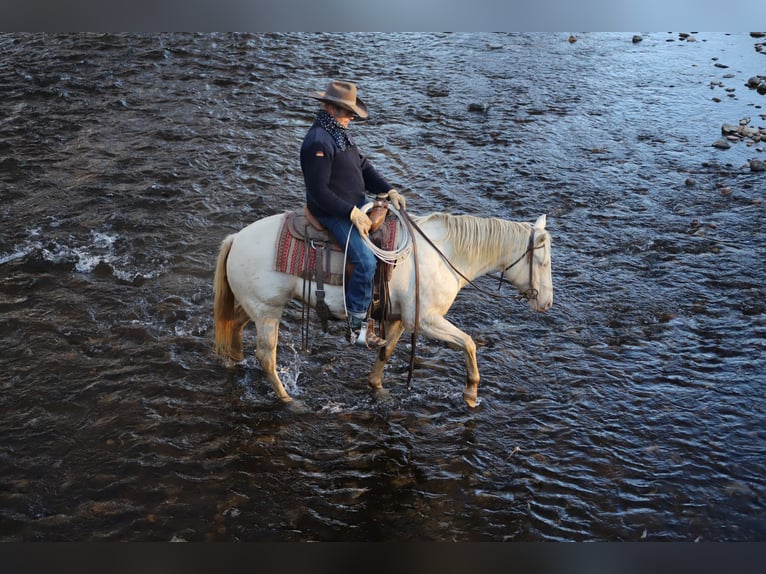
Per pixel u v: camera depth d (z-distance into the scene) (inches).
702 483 186.1
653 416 208.8
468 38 550.9
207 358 225.8
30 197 306.8
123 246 277.7
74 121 375.9
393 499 179.6
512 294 269.0
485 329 248.4
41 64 440.1
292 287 191.0
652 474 188.7
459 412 209.6
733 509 178.9
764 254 291.7
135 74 439.2
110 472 182.2
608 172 359.3
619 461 192.7
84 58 455.2
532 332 246.8
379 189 194.5
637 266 283.9
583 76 483.5
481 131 400.2
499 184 344.5
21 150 343.6
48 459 184.9
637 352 236.5
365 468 188.5
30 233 281.1
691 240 301.0
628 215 320.2
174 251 277.6
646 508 178.9
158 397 208.4
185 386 213.5
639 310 258.1
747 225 312.7
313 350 233.5
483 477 187.2
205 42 499.2
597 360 232.5
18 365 216.2
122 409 203.0
